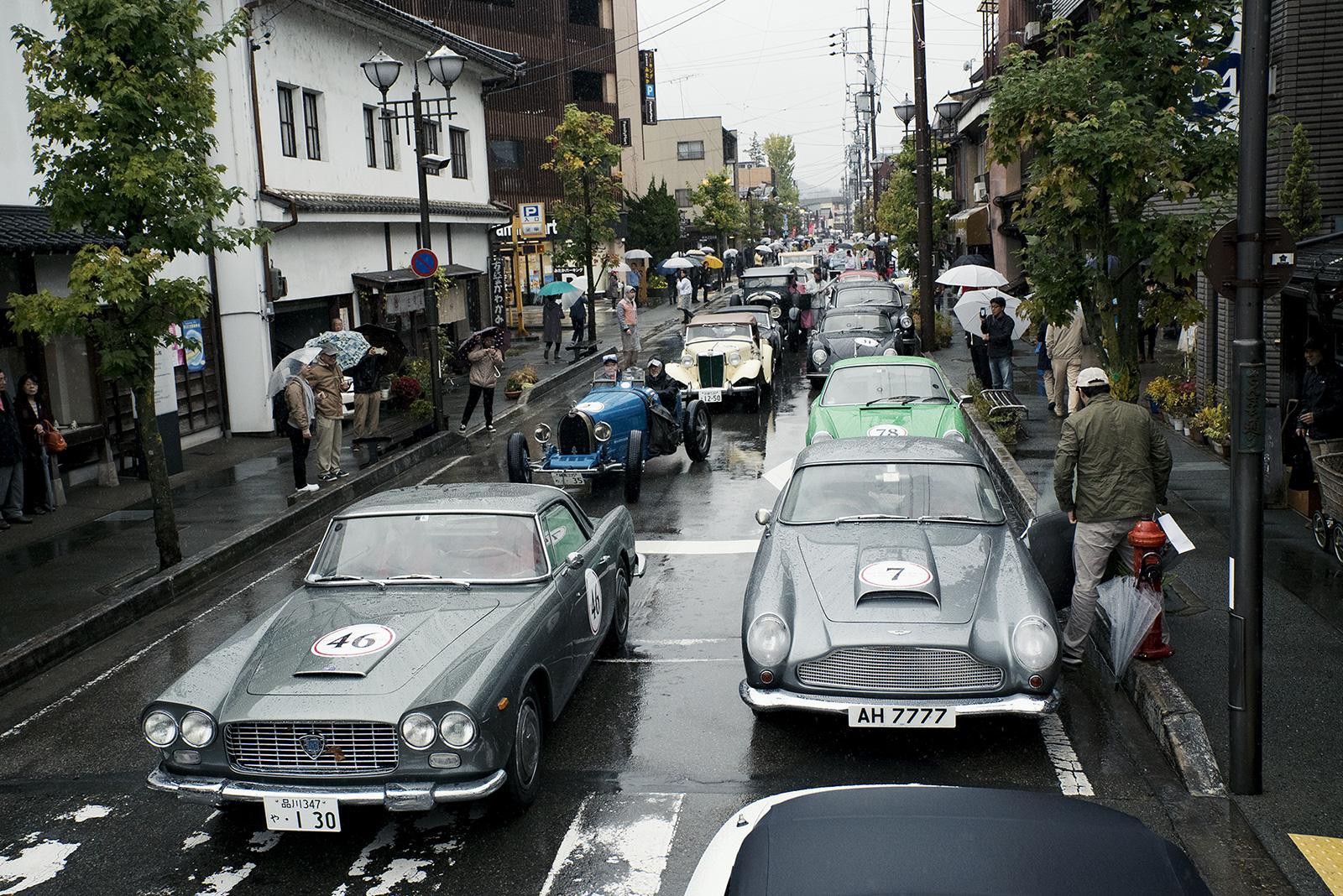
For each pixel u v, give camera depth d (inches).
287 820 214.1
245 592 426.6
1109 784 241.9
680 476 613.6
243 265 768.9
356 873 218.5
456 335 1172.5
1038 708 244.8
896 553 282.4
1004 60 390.3
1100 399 294.0
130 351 416.8
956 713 245.4
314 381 592.4
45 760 281.6
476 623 248.2
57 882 220.2
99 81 399.9
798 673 254.7
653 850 222.5
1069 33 393.4
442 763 213.8
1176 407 614.5
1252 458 224.5
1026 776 247.6
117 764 277.4
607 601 323.3
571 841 227.0
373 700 217.0
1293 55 509.7
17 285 561.9
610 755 267.3
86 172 406.3
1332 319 395.9
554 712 260.5
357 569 279.4
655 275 2016.5
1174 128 346.6
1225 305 582.2
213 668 235.8
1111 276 376.8
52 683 339.0
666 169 3363.7
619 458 569.9
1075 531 303.6
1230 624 230.2
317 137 894.4
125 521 534.0
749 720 285.7
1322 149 512.4
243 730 217.0
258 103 775.1
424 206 732.0
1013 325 736.3
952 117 1250.6
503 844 227.1
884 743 268.5
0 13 567.5
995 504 319.6
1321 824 217.9
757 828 148.3
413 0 1811.0
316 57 878.4
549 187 2085.4
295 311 865.5
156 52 412.2
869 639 249.4
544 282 1603.1
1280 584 348.8
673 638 352.2
